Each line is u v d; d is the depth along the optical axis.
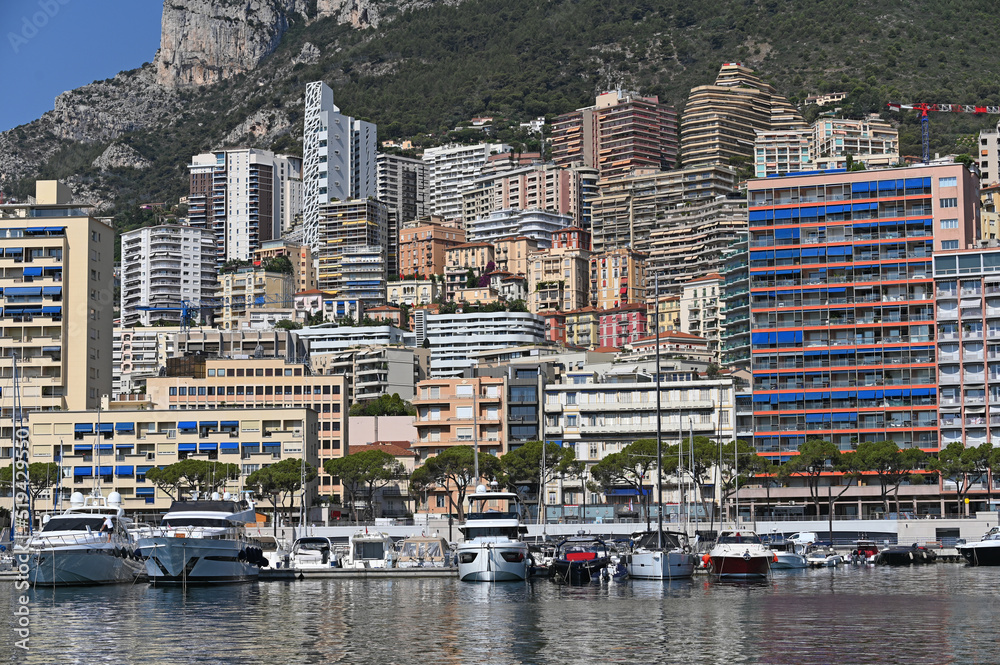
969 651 90.19
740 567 153.50
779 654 89.56
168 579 143.62
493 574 149.00
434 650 93.12
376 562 165.12
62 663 88.56
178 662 88.62
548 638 98.44
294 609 120.12
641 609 118.19
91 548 143.00
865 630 101.69
